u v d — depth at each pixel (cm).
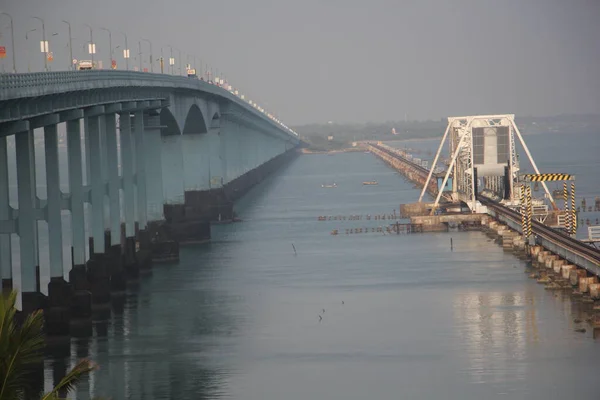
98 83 10631
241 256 14350
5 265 9269
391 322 9550
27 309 9231
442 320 9531
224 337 9175
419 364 8075
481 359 8144
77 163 10525
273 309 10350
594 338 8631
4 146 9144
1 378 3928
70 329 9606
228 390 7544
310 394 7388
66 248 14988
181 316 10138
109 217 12088
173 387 7650
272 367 8131
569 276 10844
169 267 13538
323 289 11381
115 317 10206
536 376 7638
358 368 8031
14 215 9306
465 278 11656
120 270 11762
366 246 14775
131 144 13100
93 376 7994
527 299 10300
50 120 9575
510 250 13650
